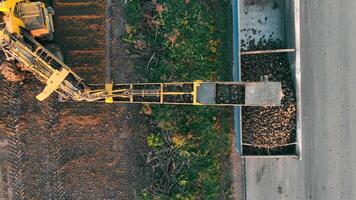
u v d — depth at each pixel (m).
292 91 14.61
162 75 15.56
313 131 15.86
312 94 15.82
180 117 15.73
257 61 14.95
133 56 15.60
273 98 13.84
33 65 13.78
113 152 15.88
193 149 15.77
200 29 15.62
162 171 15.68
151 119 15.71
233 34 14.97
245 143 14.76
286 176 15.91
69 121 15.80
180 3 15.52
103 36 15.65
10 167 15.84
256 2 15.36
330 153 15.87
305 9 15.59
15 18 13.59
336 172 15.88
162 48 15.52
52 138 15.82
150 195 15.73
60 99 15.23
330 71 15.75
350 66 15.71
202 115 15.77
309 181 15.93
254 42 15.42
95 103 15.80
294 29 14.21
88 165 15.90
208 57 15.72
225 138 15.88
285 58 15.03
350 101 15.80
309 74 15.78
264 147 14.75
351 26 15.60
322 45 15.69
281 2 15.30
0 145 15.80
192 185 15.82
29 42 14.08
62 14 15.56
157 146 15.63
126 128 15.84
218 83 14.00
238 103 14.06
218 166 15.89
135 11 15.40
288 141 14.70
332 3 15.54
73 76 14.30
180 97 14.61
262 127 14.62
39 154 15.85
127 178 15.90
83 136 15.86
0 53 15.09
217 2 15.62
